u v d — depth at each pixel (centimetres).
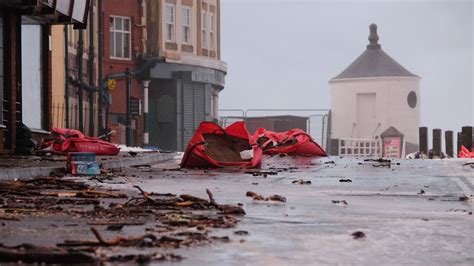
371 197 1625
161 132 7288
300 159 3328
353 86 12788
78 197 1452
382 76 12631
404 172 2534
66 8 3469
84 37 5869
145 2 6994
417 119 12719
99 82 5500
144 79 6919
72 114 5462
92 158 2205
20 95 3284
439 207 1410
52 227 1012
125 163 2922
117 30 6719
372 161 3250
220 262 788
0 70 3122
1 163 2378
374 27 13012
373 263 811
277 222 1118
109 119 6575
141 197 1428
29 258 757
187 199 1322
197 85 7538
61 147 3192
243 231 985
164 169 2634
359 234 985
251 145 2761
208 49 7862
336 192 1747
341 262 812
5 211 1176
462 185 1994
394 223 1134
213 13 7981
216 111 8088
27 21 3434
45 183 1725
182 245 872
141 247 852
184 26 7469
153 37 7069
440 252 884
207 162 2689
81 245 855
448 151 6506
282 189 1817
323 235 994
